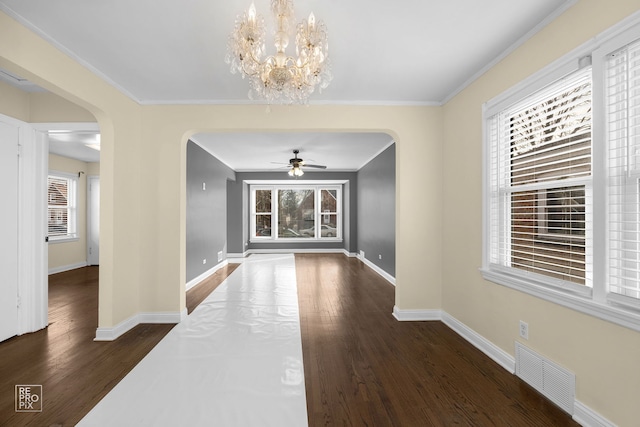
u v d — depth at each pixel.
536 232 2.36
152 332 3.30
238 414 1.96
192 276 5.47
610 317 1.67
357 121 3.63
